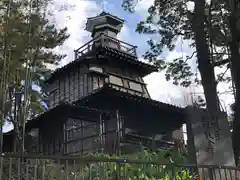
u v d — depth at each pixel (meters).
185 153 11.48
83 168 7.31
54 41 15.80
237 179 8.55
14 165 7.06
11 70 14.38
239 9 13.84
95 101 22.19
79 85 25.38
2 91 12.55
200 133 9.91
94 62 25.25
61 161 7.37
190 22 15.73
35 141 20.62
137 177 7.91
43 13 15.48
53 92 27.91
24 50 14.46
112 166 7.82
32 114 22.42
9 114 14.71
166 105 23.27
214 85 13.18
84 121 20.92
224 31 15.56
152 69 27.11
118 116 20.36
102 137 18.78
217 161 9.70
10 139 19.36
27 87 14.49
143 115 23.56
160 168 8.23
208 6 16.11
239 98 13.06
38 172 6.85
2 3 14.30
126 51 27.41
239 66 13.55
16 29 14.08
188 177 8.25
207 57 13.77
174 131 24.86
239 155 12.10
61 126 20.50
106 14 29.08
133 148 17.19
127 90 25.66
